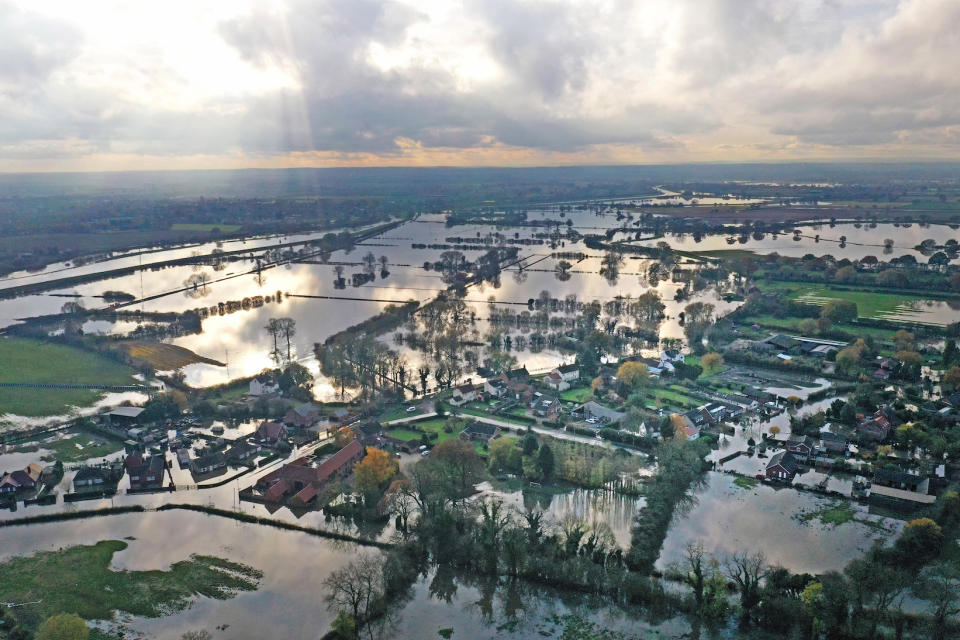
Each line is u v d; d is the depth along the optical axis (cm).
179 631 17062
